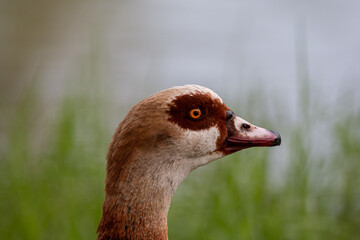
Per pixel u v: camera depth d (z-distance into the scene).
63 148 11.30
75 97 13.12
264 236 9.91
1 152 12.50
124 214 6.39
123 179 6.39
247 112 13.37
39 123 13.73
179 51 19.88
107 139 12.14
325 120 12.55
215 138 6.93
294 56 18.61
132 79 17.50
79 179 10.75
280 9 22.83
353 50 18.86
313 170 11.25
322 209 10.91
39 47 21.44
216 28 22.02
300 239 10.02
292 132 12.01
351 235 11.02
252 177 10.51
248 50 19.19
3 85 18.50
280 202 10.66
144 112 6.46
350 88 15.08
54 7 25.09
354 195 11.52
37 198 10.53
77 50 21.11
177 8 24.28
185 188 10.88
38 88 16.05
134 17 23.53
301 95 13.19
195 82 17.17
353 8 22.73
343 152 11.98
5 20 23.80
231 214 9.93
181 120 6.60
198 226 9.92
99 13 24.23
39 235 9.88
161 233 6.51
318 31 20.66
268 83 15.88
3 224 10.41
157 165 6.49
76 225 9.75
